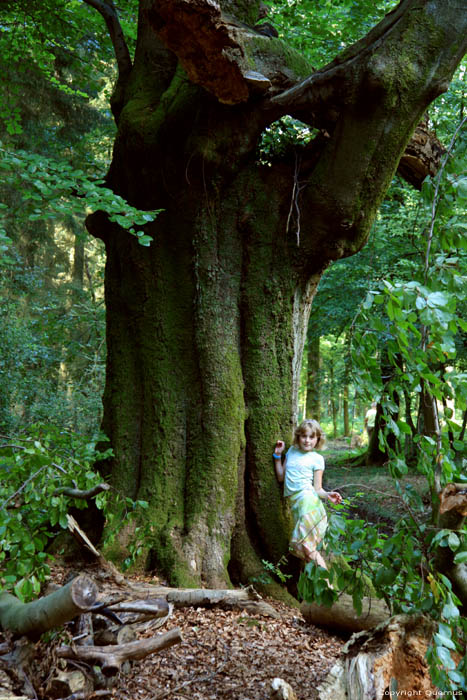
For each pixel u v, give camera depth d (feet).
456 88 32.09
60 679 9.91
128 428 19.61
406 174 21.68
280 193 18.97
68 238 63.31
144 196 19.90
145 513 18.35
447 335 8.96
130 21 30.53
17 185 15.60
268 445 19.26
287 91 17.07
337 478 51.55
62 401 40.65
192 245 19.36
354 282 42.09
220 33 14.75
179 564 17.43
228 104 17.06
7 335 37.93
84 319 37.76
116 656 10.34
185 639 13.64
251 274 19.39
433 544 8.78
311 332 50.98
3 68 33.65
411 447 51.60
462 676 8.32
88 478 12.23
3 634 9.92
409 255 39.22
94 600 9.01
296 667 12.57
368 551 9.99
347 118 16.67
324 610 14.93
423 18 15.70
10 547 10.41
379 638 9.05
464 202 9.46
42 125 47.57
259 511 19.03
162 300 19.72
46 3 28.81
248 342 19.52
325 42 30.14
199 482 18.67
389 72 15.74
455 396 8.98
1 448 12.01
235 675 12.01
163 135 18.66
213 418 18.95
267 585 18.28
